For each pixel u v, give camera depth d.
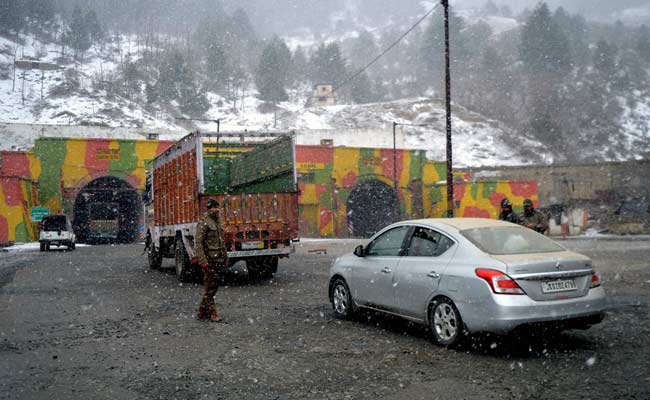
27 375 5.04
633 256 18.28
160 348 6.04
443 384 4.61
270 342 6.27
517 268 5.35
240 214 11.88
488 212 48.81
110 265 18.00
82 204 47.34
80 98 135.25
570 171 51.81
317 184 45.44
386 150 48.81
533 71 185.38
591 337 6.25
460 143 115.12
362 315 8.01
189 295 10.32
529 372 4.93
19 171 38.88
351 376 4.89
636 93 190.25
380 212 51.81
